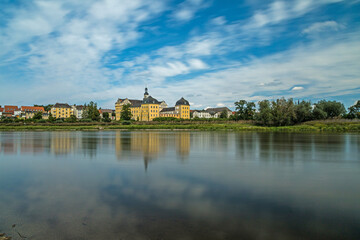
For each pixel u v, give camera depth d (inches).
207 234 370.0
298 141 1870.1
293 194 554.3
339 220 420.2
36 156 1127.6
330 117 4335.6
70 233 374.9
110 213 445.1
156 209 462.6
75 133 3309.5
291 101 4429.1
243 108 5964.6
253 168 840.3
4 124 5108.3
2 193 562.3
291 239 357.7
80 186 616.7
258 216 433.4
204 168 836.6
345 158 1056.8
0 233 376.2
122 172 773.9
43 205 485.7
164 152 1257.4
